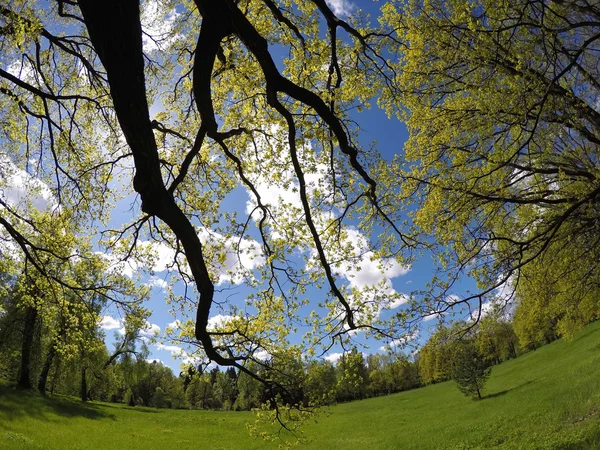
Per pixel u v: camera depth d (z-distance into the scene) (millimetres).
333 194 7133
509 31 8062
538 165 10422
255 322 6227
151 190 4008
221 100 8031
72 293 11570
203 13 4125
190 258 4301
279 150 7566
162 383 83812
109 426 29766
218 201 8461
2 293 12141
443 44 9477
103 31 3426
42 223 10828
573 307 11750
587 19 8844
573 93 8836
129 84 3617
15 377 39000
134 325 10945
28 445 18922
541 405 21438
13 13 7383
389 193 9500
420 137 11258
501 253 9852
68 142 9680
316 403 6250
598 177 8773
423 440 22688
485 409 27875
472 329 8188
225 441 29594
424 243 8602
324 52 7043
